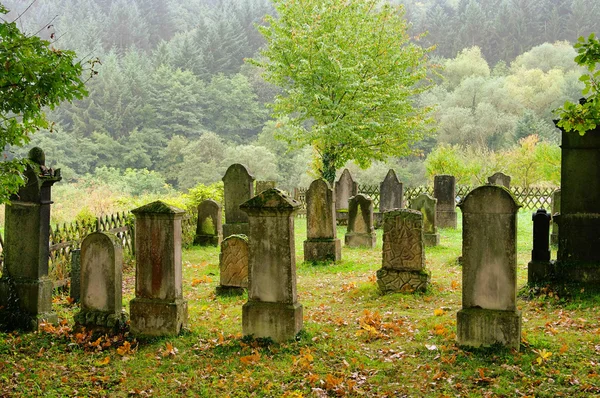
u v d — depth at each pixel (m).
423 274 10.19
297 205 7.29
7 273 8.07
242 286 10.48
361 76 23.55
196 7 96.25
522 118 49.97
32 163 6.65
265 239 7.35
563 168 9.39
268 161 47.59
